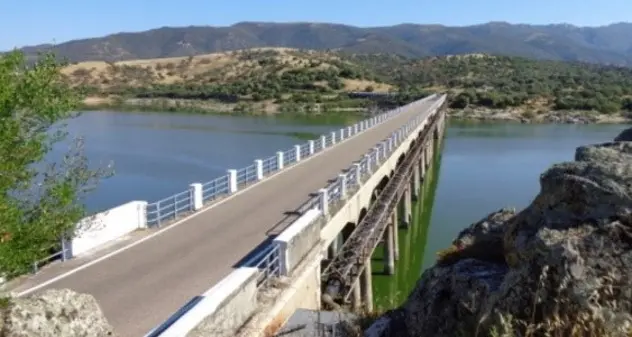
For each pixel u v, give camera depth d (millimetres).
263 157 66438
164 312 12008
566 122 119500
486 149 78062
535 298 6715
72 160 11695
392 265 30391
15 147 9203
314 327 12000
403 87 165625
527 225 8945
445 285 9547
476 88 155875
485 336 7641
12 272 9406
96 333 8797
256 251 16359
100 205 42438
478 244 10812
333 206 21078
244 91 161375
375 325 10352
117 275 14383
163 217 20594
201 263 15328
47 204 9836
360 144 44250
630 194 7773
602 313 6582
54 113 9758
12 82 9203
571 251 7215
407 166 39562
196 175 55625
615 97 136750
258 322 11539
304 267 15148
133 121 116812
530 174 57281
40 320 8203
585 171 8484
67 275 14359
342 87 166500
